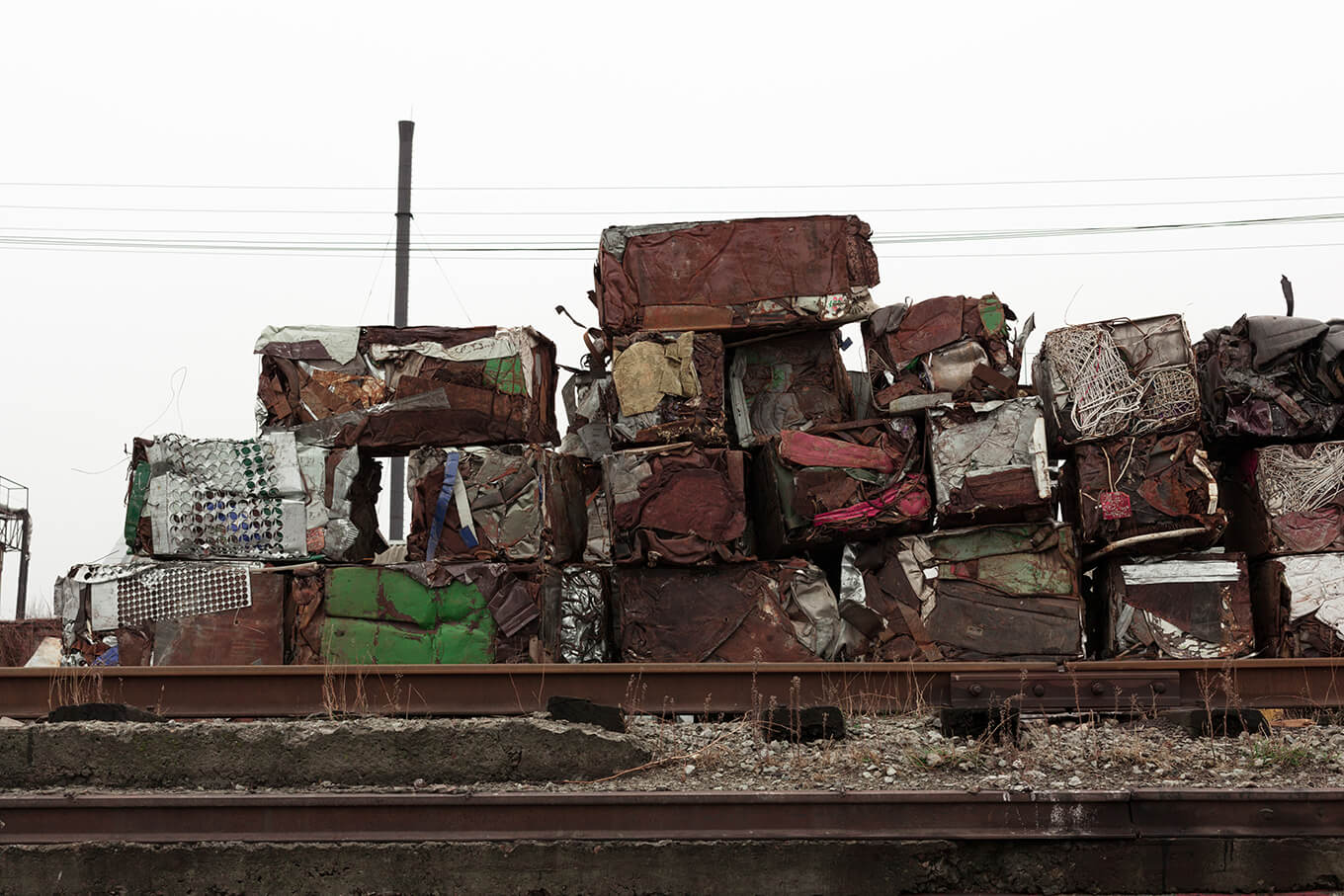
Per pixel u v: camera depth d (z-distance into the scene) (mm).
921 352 8727
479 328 8914
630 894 5117
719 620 8500
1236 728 6383
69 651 8383
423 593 8250
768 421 9250
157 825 5215
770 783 5613
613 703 7410
